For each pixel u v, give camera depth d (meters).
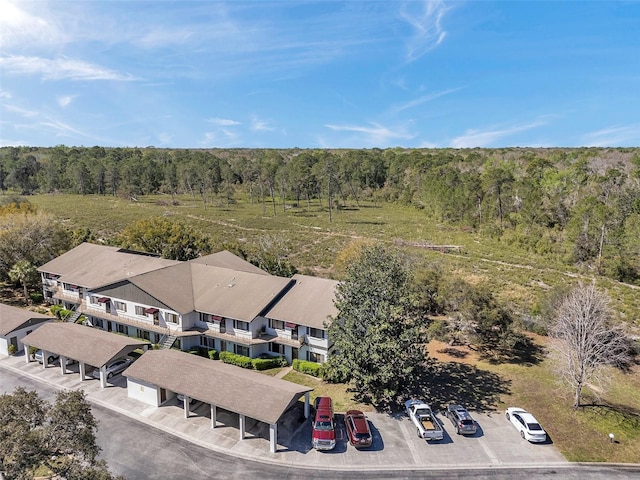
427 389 33.91
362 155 199.00
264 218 120.88
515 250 86.12
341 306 31.97
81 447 18.19
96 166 167.38
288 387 28.52
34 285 56.16
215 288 41.84
